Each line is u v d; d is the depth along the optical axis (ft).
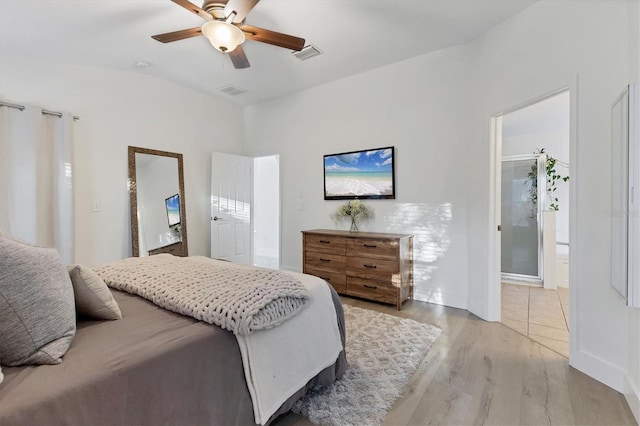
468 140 10.34
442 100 10.94
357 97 12.98
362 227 12.98
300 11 8.39
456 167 10.71
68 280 3.70
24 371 2.91
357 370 6.59
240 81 13.57
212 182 15.16
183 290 4.71
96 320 4.19
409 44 10.39
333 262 12.15
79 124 10.96
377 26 9.21
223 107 16.14
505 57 8.82
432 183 11.23
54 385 2.71
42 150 9.82
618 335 6.00
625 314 5.88
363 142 12.87
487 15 8.59
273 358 4.54
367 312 10.21
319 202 14.35
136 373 3.14
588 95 6.60
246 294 4.42
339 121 13.55
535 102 8.10
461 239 10.65
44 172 9.87
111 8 7.79
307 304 5.19
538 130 16.07
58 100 10.46
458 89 10.59
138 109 12.59
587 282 6.59
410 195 11.74
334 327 5.82
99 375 2.91
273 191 21.45
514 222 15.29
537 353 7.47
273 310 4.42
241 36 7.34
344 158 13.35
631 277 4.96
